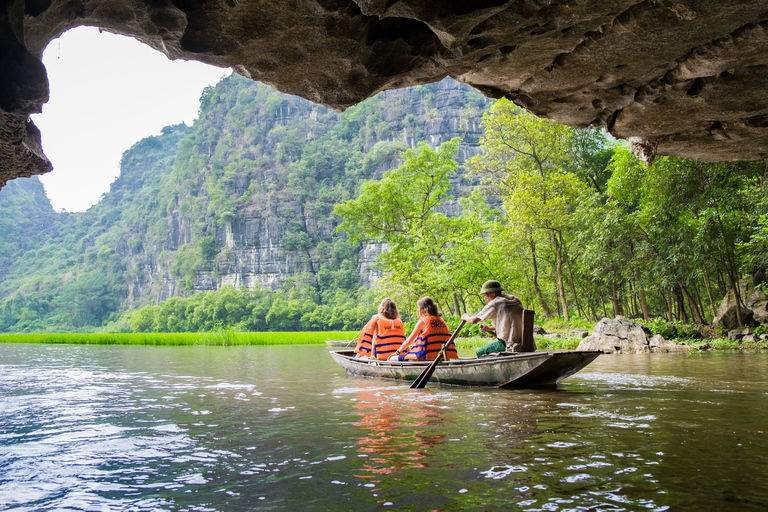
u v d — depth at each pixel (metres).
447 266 23.61
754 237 15.40
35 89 3.34
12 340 26.11
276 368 9.22
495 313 6.30
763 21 3.91
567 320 24.64
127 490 2.33
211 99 156.50
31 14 3.26
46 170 4.07
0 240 176.62
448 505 2.07
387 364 6.88
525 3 3.66
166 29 3.70
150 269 144.75
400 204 34.88
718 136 5.85
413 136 119.62
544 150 27.00
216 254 121.31
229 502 2.15
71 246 179.75
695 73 4.61
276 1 3.56
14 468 2.71
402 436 3.34
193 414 4.31
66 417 4.24
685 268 18.64
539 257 29.78
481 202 37.97
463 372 6.12
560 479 2.39
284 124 141.00
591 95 5.33
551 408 4.38
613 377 6.80
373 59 4.22
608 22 4.04
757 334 16.23
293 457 2.85
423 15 3.58
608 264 21.89
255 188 124.69
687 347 13.04
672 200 17.81
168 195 150.12
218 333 22.67
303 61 4.19
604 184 28.14
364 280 109.56
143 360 11.91
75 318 140.62
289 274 115.06
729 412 4.12
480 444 3.09
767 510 2.00
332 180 130.00
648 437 3.23
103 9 3.48
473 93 118.94
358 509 2.04
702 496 2.15
